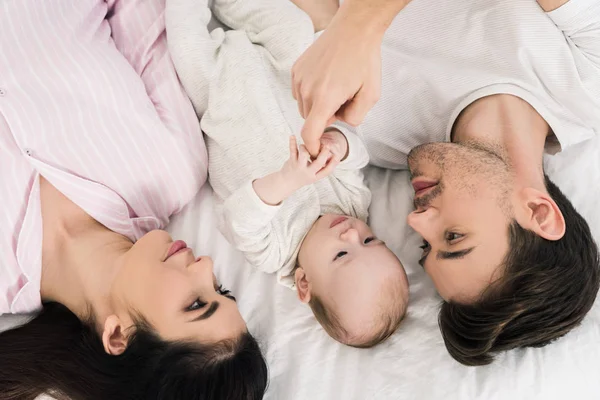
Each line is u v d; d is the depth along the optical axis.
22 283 0.97
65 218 0.99
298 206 1.06
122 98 0.99
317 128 0.76
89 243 0.98
